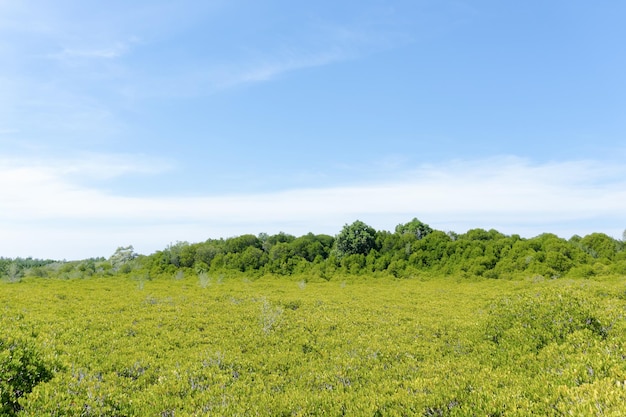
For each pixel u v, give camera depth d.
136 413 10.01
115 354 15.22
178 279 54.97
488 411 8.39
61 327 18.44
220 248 73.06
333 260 63.28
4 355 9.65
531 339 13.31
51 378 10.22
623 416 6.66
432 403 9.35
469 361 13.83
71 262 87.12
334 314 24.97
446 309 27.69
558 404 7.91
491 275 50.19
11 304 23.88
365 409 9.66
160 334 18.70
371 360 15.64
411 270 56.62
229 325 20.91
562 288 16.33
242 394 11.95
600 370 9.33
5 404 8.02
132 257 82.31
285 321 22.08
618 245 60.53
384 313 25.94
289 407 10.58
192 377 13.17
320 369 14.85
